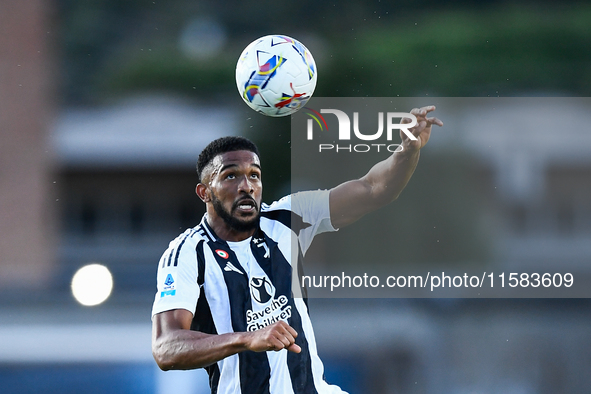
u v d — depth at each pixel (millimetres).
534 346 30625
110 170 69688
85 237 66688
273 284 13625
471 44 56625
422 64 54031
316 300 33344
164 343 12094
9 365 26891
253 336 11281
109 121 74250
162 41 83875
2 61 60156
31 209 59656
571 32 59594
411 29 62250
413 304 33875
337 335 29422
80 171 69312
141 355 27516
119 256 63875
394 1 70875
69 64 81062
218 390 13602
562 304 36375
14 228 58969
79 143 69875
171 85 75688
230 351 11477
